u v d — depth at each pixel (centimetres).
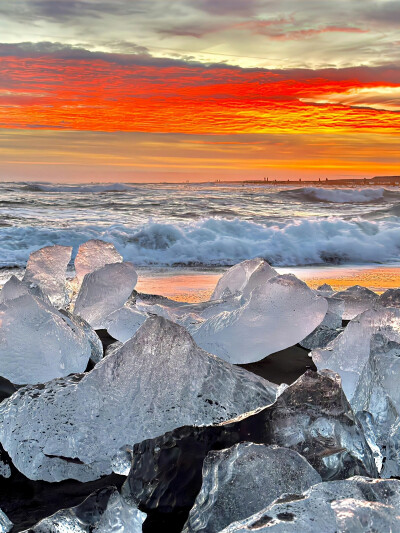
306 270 862
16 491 160
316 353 252
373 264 988
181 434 155
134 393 179
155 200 2486
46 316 237
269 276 310
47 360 230
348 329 242
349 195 2708
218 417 176
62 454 168
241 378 190
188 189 4034
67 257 380
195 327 279
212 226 1159
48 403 177
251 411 165
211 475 135
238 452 136
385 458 167
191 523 130
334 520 102
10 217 1602
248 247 1058
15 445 170
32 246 1055
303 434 153
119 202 2309
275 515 103
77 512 126
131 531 129
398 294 289
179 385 180
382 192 2750
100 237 1098
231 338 263
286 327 264
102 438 171
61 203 2191
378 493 115
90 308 321
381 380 189
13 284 283
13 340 231
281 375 257
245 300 307
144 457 155
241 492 129
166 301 370
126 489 154
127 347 185
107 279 321
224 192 3269
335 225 1144
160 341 185
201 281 701
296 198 2728
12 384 215
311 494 113
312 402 158
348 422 155
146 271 851
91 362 263
